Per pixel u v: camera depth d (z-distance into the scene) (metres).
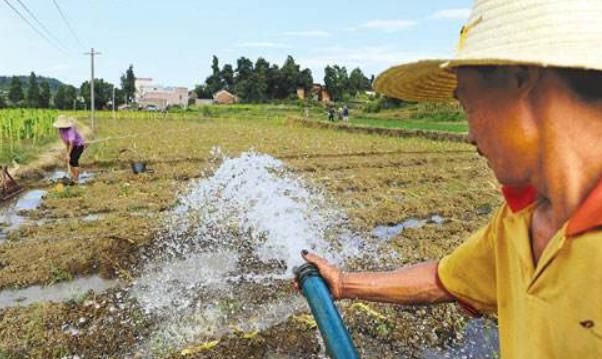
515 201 1.07
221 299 5.53
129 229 7.98
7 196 10.97
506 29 0.90
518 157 0.93
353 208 9.87
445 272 1.43
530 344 0.96
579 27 0.85
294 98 93.00
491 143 0.96
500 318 1.14
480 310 1.41
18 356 4.47
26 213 9.52
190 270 6.40
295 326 4.85
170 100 100.88
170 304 5.43
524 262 1.01
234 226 8.14
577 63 0.81
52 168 15.04
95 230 8.09
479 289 1.37
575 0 0.86
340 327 1.33
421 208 9.89
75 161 12.34
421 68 1.13
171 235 7.71
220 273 6.29
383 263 6.80
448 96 1.29
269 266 6.51
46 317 5.07
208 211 9.12
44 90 76.50
